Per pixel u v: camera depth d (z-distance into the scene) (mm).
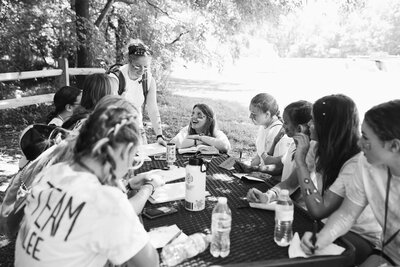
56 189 1260
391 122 1493
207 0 9000
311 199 1884
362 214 1993
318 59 30547
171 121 9000
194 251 1521
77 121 2219
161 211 1929
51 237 1200
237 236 1703
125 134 1267
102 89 2455
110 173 1299
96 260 1266
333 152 1956
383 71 20359
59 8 8047
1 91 8086
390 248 1765
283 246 1619
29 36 8000
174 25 9664
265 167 2701
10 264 2736
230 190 2297
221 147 3332
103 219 1197
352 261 1528
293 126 2482
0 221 1754
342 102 1946
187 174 1944
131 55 3492
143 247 1264
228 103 11961
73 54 8336
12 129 7293
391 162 1569
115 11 9008
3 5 7668
